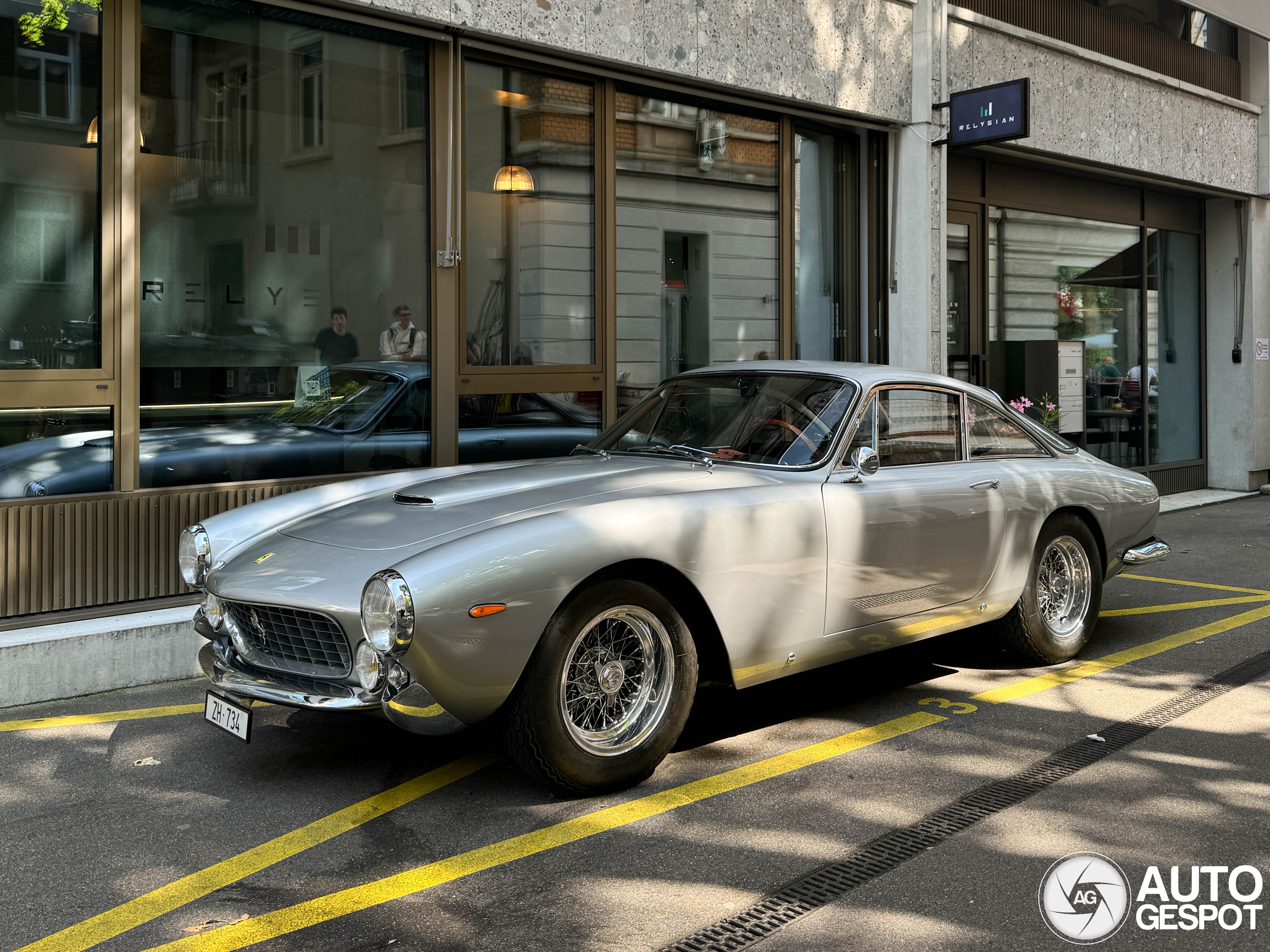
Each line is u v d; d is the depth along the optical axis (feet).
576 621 11.87
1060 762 13.47
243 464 19.85
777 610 13.61
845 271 31.24
